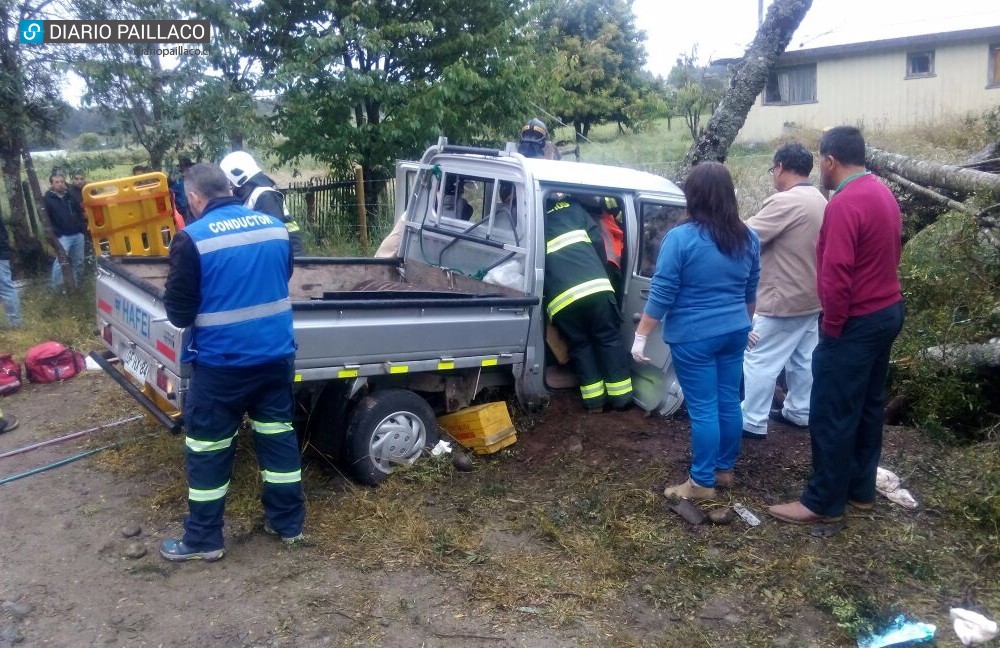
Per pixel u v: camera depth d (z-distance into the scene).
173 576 3.79
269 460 3.98
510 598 3.65
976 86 20.16
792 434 5.40
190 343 3.74
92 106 9.73
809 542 4.14
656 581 3.81
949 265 5.86
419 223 6.09
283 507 4.02
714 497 4.45
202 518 3.87
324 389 4.63
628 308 5.33
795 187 4.99
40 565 3.86
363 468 4.55
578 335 5.12
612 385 5.20
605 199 5.56
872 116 21.42
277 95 11.59
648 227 5.33
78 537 4.11
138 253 7.05
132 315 4.54
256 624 3.44
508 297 4.82
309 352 4.18
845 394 4.06
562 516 4.32
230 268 3.64
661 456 4.89
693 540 4.13
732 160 15.70
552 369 5.44
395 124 11.73
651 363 5.28
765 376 5.14
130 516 4.34
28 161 9.39
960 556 4.06
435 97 11.39
